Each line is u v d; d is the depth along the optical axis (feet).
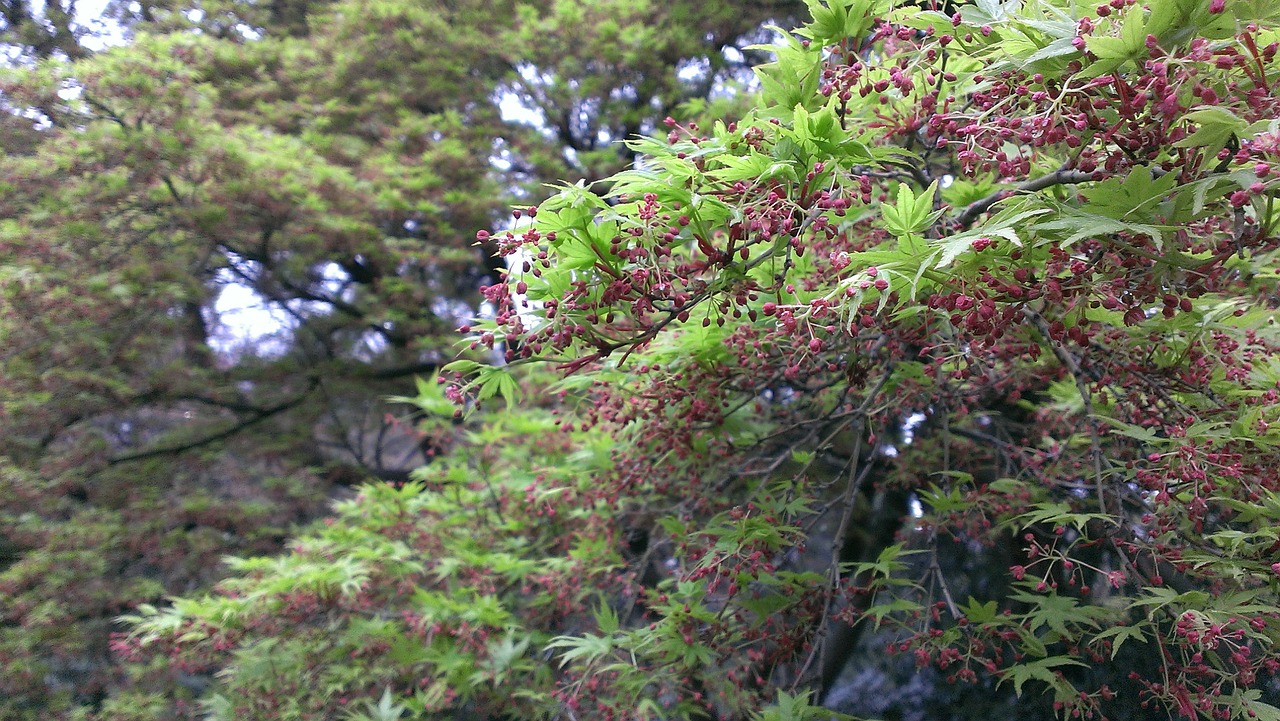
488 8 29.37
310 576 12.51
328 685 13.00
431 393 15.51
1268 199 5.96
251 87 28.37
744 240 7.10
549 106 27.53
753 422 11.96
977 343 7.54
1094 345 8.29
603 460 11.75
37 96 20.61
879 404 9.94
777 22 24.36
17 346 20.80
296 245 25.85
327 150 27.40
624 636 10.55
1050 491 10.07
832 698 18.07
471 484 15.42
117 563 23.85
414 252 25.54
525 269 7.09
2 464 22.43
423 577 15.07
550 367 16.65
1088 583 10.90
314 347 31.07
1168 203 5.92
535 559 14.28
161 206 22.44
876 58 8.41
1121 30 5.43
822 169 6.84
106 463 25.36
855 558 17.29
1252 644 7.06
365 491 15.30
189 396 26.23
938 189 8.87
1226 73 5.82
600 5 24.56
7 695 21.20
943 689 15.65
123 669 18.90
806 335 7.88
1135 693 10.28
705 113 20.11
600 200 6.55
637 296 7.13
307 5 33.55
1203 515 6.93
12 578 21.03
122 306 22.20
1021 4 6.61
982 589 14.62
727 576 9.11
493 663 12.24
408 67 28.53
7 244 20.33
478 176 27.04
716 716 11.91
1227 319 8.00
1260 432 6.91
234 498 26.84
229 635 12.75
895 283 6.51
